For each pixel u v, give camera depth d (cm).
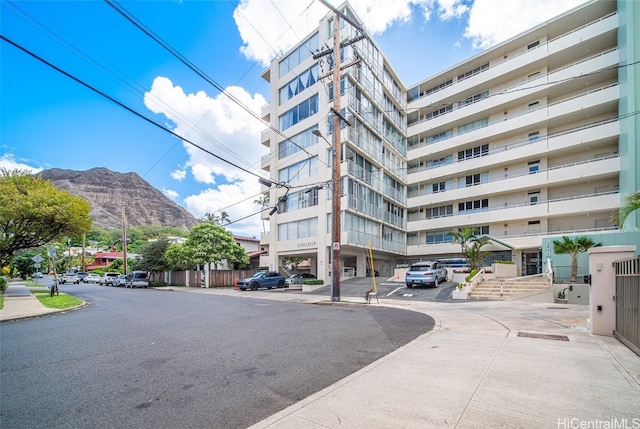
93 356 592
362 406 353
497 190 2852
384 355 569
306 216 2684
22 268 5184
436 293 1875
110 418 347
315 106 2708
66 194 2434
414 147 3650
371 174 2864
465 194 3053
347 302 1499
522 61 2795
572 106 2505
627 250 691
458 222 3062
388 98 3294
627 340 603
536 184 2647
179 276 3622
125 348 649
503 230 2872
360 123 2694
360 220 2642
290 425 315
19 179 2305
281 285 2692
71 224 2373
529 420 315
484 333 744
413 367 488
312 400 374
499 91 3025
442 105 3400
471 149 3181
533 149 2684
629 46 2072
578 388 395
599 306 718
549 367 477
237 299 1795
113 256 7131
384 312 1166
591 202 2397
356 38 1619
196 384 443
